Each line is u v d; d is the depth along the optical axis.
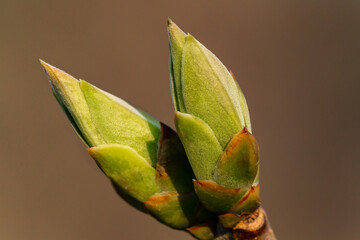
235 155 0.07
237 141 0.07
